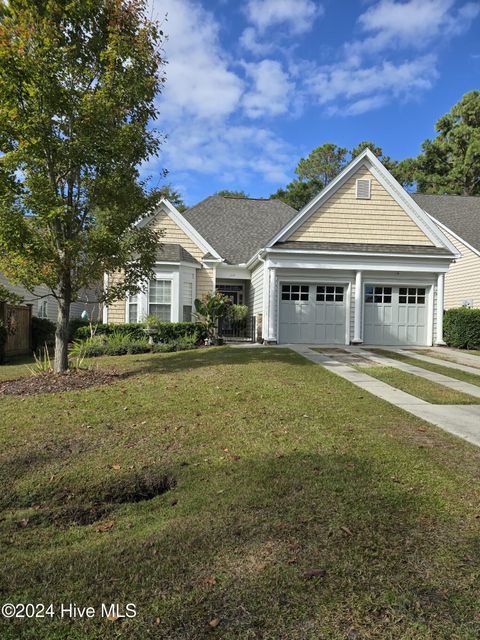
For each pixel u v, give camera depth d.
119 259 8.91
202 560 2.81
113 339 14.15
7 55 6.86
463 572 2.66
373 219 15.88
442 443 5.01
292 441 5.03
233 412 6.22
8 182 7.54
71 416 6.00
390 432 5.40
